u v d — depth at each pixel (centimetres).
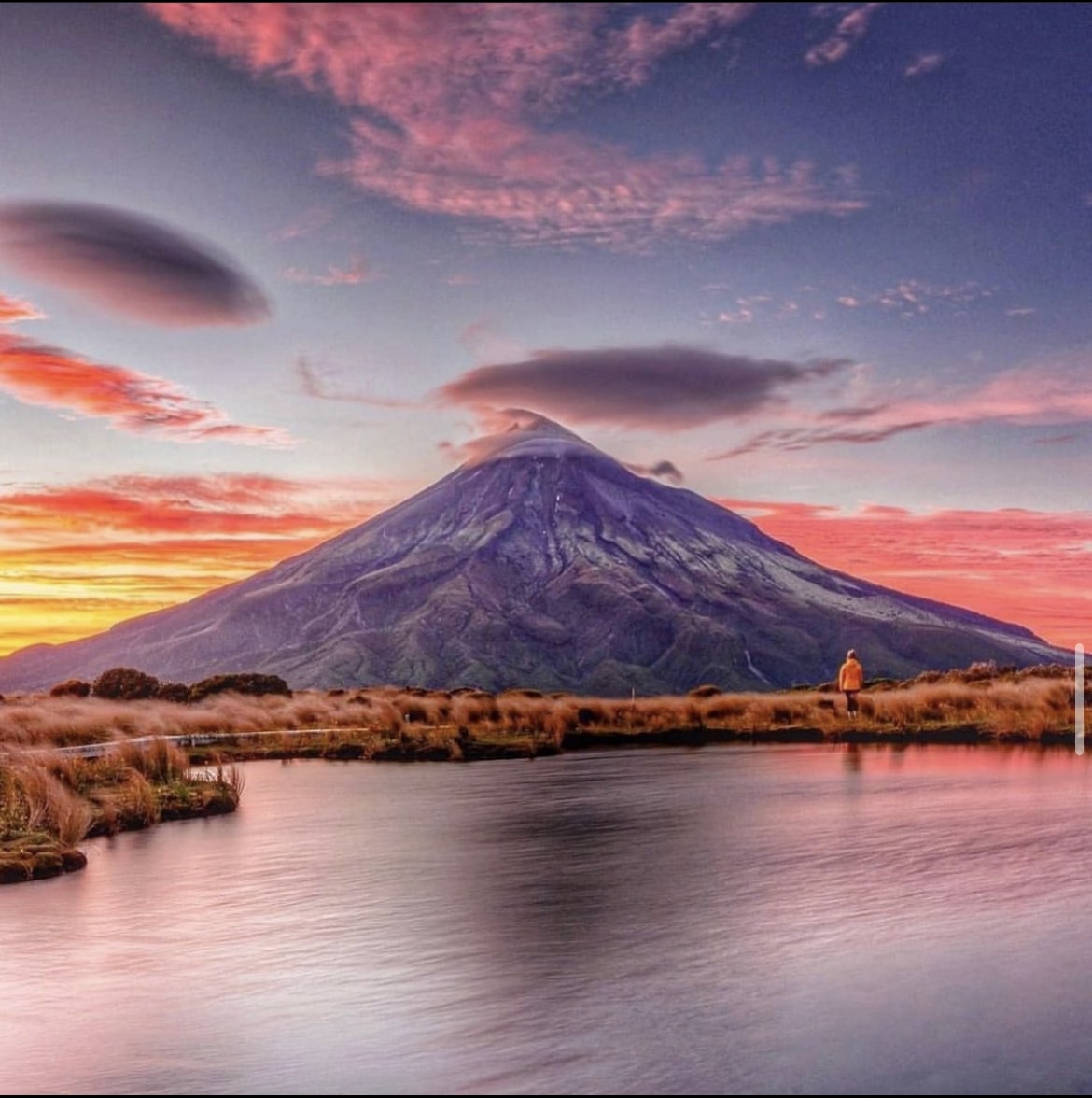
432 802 1659
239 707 3897
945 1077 520
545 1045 577
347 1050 583
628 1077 530
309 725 3553
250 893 1001
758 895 907
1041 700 3027
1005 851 1091
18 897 1005
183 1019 645
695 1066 541
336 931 841
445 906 912
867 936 767
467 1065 554
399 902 935
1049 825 1248
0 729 2539
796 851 1118
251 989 698
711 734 3162
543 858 1127
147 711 3503
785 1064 539
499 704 3766
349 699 4488
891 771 1905
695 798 1597
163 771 1995
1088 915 820
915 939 757
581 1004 641
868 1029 584
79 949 812
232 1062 573
